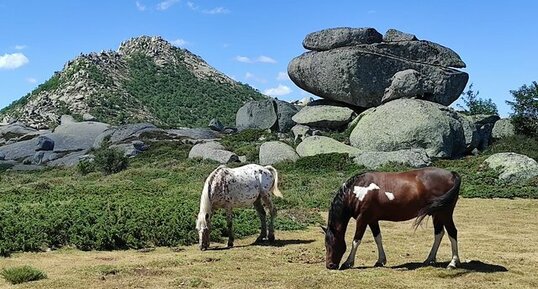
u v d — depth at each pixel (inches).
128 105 3799.2
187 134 2188.7
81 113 3432.6
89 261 469.7
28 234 521.7
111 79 4215.1
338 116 1723.7
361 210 419.5
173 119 3791.8
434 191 407.5
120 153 1475.1
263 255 486.9
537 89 1630.2
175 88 4441.4
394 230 629.9
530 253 492.4
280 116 1948.8
